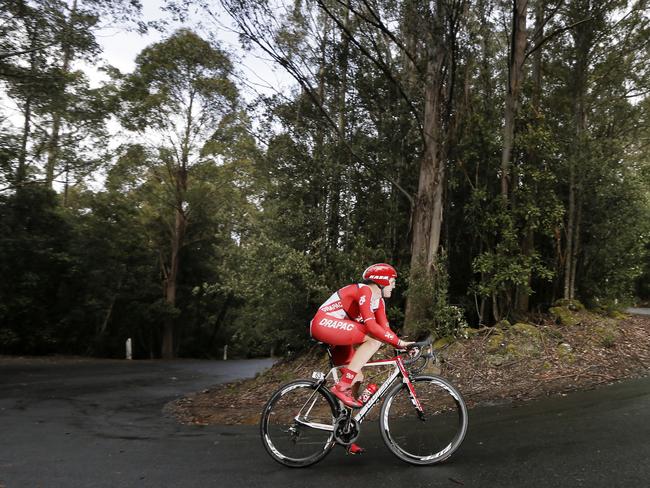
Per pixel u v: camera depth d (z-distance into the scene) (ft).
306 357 40.11
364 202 44.32
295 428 14.30
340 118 44.47
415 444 13.89
